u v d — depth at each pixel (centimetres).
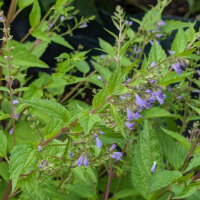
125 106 58
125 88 56
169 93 87
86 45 132
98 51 132
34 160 67
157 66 65
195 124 77
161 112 73
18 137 87
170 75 69
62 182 73
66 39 130
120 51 74
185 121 87
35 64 85
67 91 124
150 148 71
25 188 65
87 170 66
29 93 90
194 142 72
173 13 172
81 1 132
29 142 59
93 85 126
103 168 95
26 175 65
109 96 58
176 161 75
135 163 71
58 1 87
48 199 66
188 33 70
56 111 58
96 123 60
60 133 61
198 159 66
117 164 83
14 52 83
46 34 91
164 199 77
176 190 66
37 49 104
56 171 66
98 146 59
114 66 92
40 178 65
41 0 106
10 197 71
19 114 88
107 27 138
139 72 59
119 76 56
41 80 94
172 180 65
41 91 91
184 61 63
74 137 61
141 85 58
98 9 140
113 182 86
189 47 67
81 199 80
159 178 65
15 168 58
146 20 90
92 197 75
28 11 124
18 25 126
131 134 77
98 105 58
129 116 57
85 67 97
